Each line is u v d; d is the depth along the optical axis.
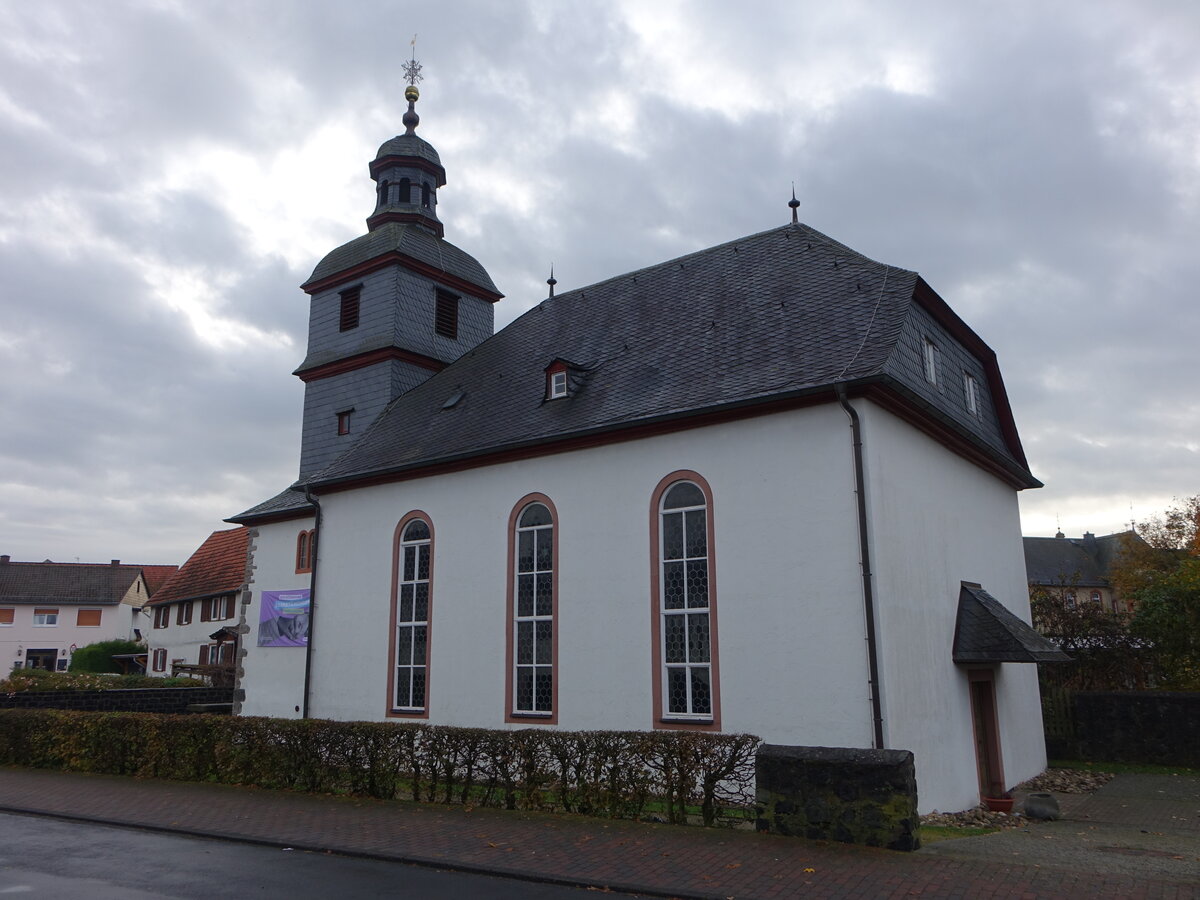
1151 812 13.42
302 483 21.95
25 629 58.88
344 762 12.52
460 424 17.95
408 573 17.30
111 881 7.94
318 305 24.16
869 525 11.73
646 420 13.88
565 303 20.39
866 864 8.16
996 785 14.83
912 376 13.48
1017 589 18.02
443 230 24.98
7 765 16.20
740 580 12.73
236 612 39.50
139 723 14.77
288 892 7.57
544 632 14.95
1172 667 21.95
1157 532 39.59
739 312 15.81
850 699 11.48
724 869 8.09
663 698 13.23
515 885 7.85
